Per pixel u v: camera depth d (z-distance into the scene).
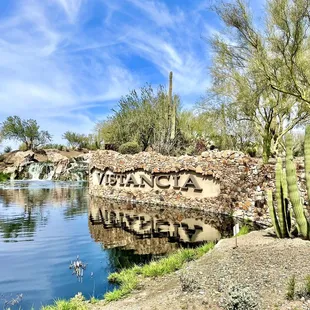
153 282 4.80
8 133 46.16
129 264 6.00
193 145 19.44
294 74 9.46
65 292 4.85
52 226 9.71
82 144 50.41
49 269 5.86
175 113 21.19
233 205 11.09
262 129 13.96
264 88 11.09
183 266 5.29
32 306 4.41
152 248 7.06
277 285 3.59
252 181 10.35
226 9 9.56
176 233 8.48
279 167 6.18
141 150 20.89
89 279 5.35
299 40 8.75
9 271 5.77
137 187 15.74
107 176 17.91
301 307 3.04
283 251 4.83
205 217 10.85
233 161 11.28
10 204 14.83
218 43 11.43
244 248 5.36
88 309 4.03
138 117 22.22
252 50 10.08
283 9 8.53
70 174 35.03
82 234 8.59
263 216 9.63
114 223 10.09
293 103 12.93
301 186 8.48
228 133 17.38
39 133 48.91
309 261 4.21
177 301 3.61
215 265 4.66
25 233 8.77
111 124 24.75
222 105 14.67
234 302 3.09
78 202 15.54
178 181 13.77
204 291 3.72
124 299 4.21
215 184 12.15
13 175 36.06
